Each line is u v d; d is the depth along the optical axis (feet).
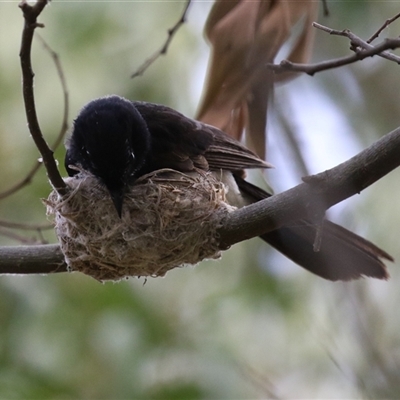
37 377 39.60
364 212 47.83
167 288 45.24
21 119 45.98
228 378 39.99
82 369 40.24
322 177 26.48
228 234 28.50
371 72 49.75
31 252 30.66
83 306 41.88
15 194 44.91
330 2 44.83
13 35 46.44
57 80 45.62
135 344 40.19
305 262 33.12
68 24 45.91
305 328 44.93
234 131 35.99
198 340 41.78
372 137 48.21
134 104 34.32
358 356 39.73
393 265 47.29
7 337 40.96
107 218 28.55
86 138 29.19
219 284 46.19
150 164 33.14
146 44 46.52
